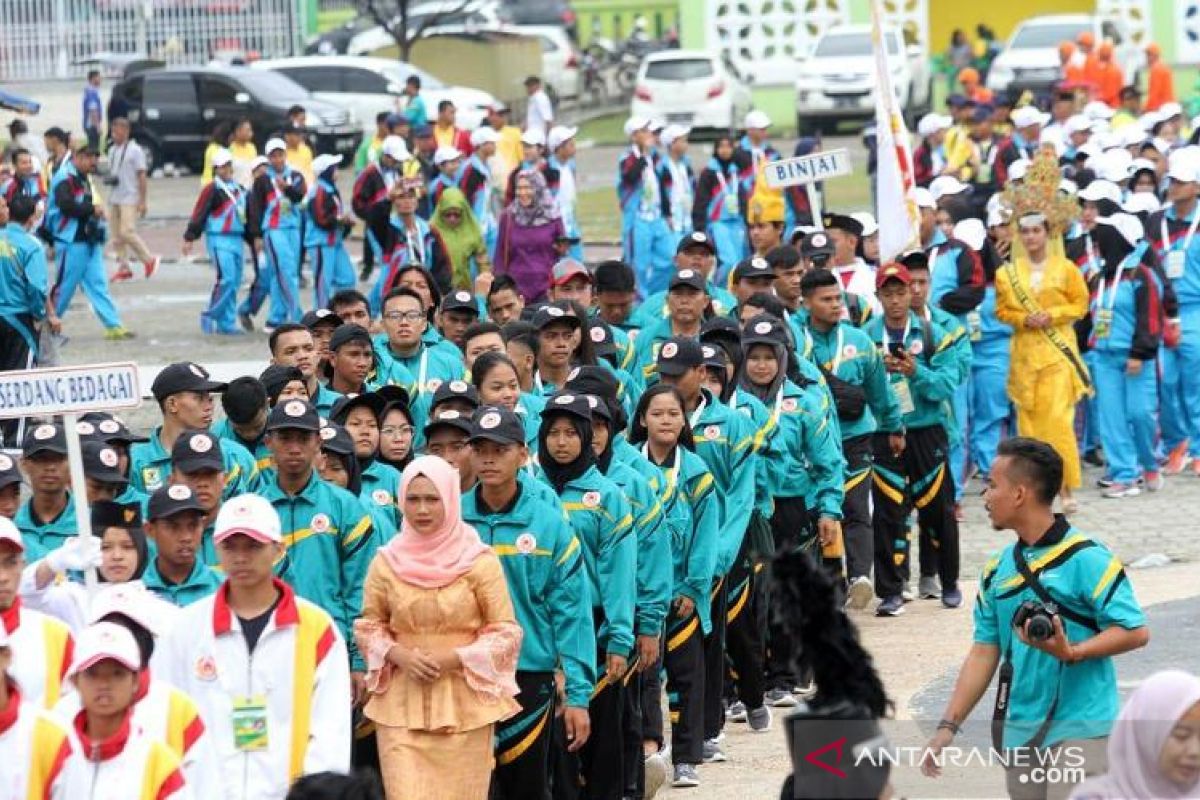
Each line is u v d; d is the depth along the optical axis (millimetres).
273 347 22047
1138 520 30203
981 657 14375
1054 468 14117
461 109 73312
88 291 43812
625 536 18062
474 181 48188
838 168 31312
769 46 84875
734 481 20734
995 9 94562
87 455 17719
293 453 17266
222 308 45219
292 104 75750
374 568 16422
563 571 17312
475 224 39500
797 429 22672
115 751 13656
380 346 24375
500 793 17609
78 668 13477
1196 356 33062
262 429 19703
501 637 16297
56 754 13562
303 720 15172
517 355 22531
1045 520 14188
